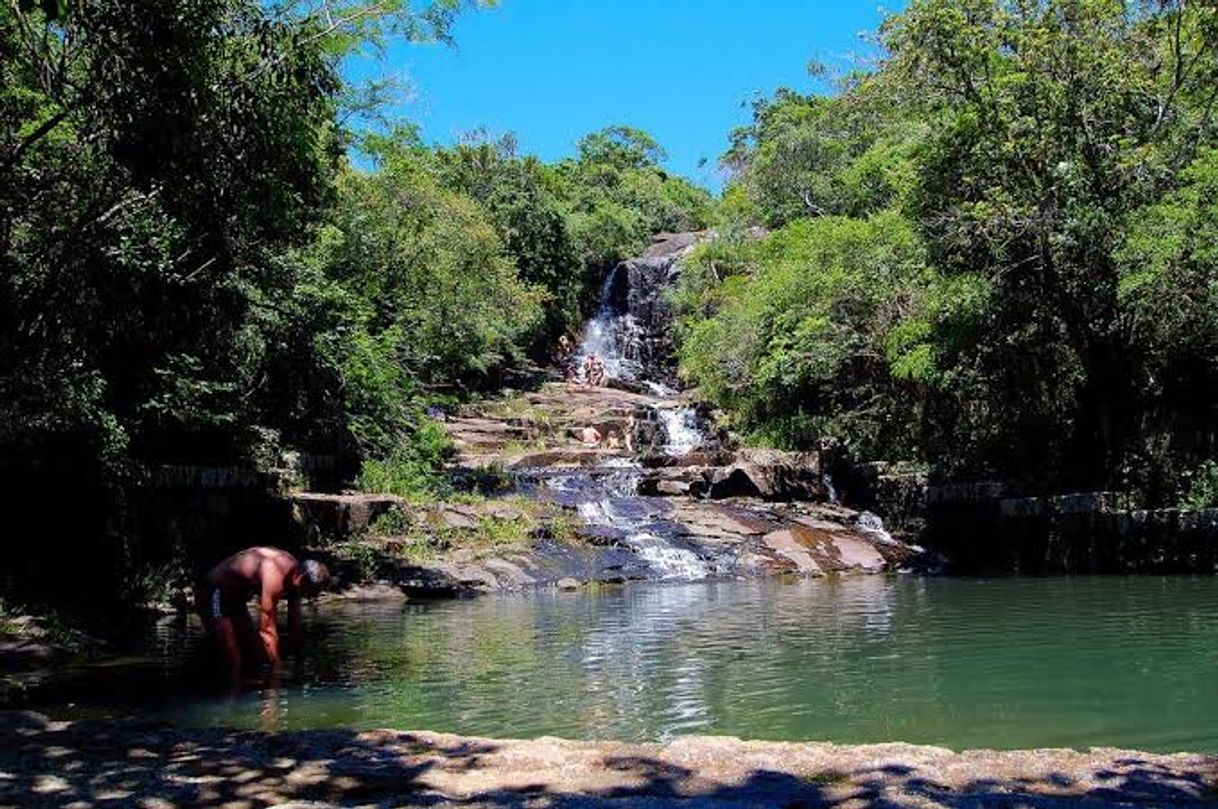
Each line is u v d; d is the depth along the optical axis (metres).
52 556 9.75
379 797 3.94
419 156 31.45
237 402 13.55
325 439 16.08
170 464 11.91
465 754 4.63
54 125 8.95
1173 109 15.82
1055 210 14.98
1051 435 16.83
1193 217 13.95
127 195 9.32
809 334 20.05
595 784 4.11
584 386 33.22
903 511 17.78
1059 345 16.42
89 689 6.66
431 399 22.69
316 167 10.84
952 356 16.95
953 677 6.90
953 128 16.14
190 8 8.23
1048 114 15.59
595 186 52.31
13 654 7.61
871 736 5.38
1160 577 13.07
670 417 25.86
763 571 14.74
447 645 8.49
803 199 33.00
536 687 6.71
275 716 5.89
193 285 10.70
